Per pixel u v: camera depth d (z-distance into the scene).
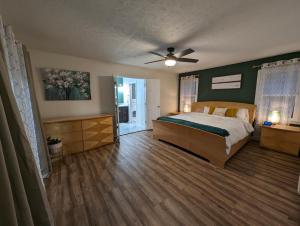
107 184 2.02
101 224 1.40
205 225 1.37
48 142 2.59
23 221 0.69
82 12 1.60
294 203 1.64
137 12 1.60
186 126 3.04
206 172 2.32
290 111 3.16
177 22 1.81
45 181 2.09
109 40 2.39
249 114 3.74
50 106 3.14
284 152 2.99
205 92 4.95
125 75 4.29
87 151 3.20
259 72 3.55
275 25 1.88
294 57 3.04
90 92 3.68
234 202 1.66
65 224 1.40
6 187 0.59
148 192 1.85
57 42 2.48
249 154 2.99
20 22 1.80
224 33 2.11
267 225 1.37
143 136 4.33
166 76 5.52
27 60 1.89
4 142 0.65
